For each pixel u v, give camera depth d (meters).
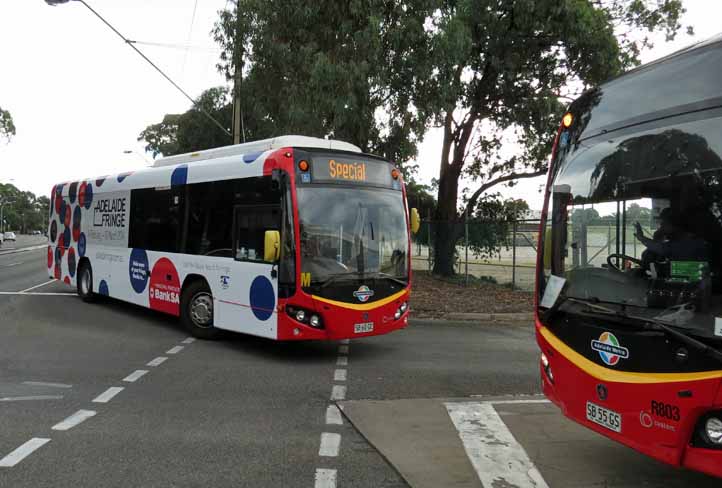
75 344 9.35
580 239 4.46
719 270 3.34
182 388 6.86
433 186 26.02
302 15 14.47
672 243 3.65
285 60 14.97
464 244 20.52
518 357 9.11
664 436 3.50
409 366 8.32
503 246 19.39
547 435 5.34
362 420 5.70
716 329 3.30
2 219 135.25
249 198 8.84
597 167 4.41
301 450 4.91
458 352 9.48
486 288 18.33
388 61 14.86
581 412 4.21
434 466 4.57
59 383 6.97
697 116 3.65
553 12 16.33
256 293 8.59
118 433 5.26
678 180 3.69
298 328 8.06
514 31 17.53
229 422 5.63
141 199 11.77
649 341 3.68
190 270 10.05
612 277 4.10
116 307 13.60
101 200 13.42
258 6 14.90
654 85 4.02
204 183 9.88
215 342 9.72
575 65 17.94
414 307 14.72
